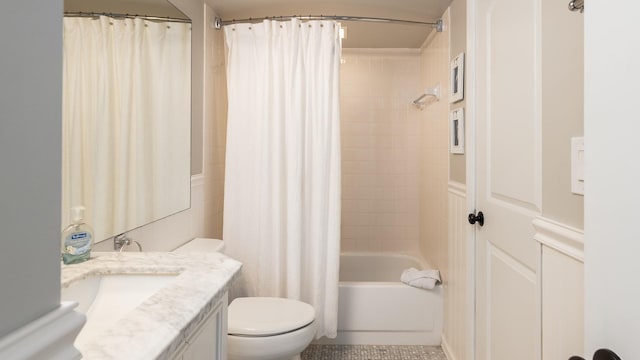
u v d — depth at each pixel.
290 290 2.12
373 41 2.99
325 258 2.19
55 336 0.40
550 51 1.03
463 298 1.88
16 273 0.36
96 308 1.01
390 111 3.22
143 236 1.55
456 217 2.03
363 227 3.27
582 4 0.84
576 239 0.87
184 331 0.70
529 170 1.17
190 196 1.97
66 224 1.08
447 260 2.25
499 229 1.43
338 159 2.17
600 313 0.53
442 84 2.38
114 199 1.32
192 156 2.02
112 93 1.29
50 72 0.41
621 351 0.49
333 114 2.16
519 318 1.26
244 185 2.19
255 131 2.18
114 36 1.31
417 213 3.25
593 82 0.55
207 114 2.21
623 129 0.48
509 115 1.34
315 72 2.14
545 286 1.06
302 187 2.15
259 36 2.16
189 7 1.97
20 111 0.37
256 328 1.54
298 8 2.30
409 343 2.38
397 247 3.27
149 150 1.56
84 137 1.15
